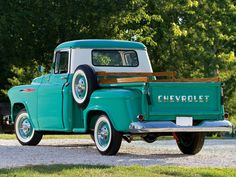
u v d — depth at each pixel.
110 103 14.23
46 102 16.58
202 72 45.00
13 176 10.20
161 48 41.44
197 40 44.12
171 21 42.03
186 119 14.16
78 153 15.06
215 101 14.64
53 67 16.67
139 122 13.66
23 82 37.41
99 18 33.31
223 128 14.55
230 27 47.84
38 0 32.56
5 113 31.17
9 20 32.22
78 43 16.20
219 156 14.77
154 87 13.84
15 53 34.00
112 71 16.55
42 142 19.78
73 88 15.38
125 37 36.97
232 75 47.69
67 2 33.03
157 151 16.30
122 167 11.35
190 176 10.58
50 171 10.81
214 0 46.31
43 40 33.88
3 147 16.45
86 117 15.02
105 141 14.62
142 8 35.09
